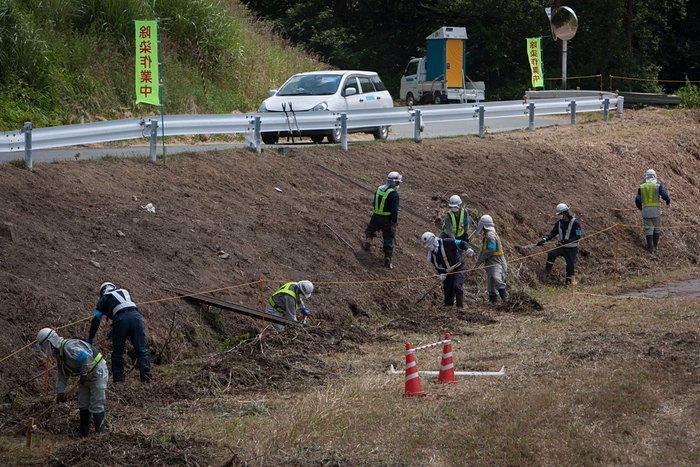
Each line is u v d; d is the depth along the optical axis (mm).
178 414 20984
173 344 26547
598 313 32875
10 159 36281
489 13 101312
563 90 72062
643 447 17891
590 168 54812
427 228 41312
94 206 31547
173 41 65625
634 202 54281
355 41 111812
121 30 62500
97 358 19312
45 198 30719
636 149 59469
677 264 49750
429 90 82750
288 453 18000
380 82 55281
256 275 31719
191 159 38344
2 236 27078
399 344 29250
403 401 21453
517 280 40750
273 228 35469
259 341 26703
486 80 104875
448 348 23281
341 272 34750
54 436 19625
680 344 26312
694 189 59938
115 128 35969
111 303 23516
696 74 114875
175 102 58844
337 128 45781
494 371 24484
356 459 17562
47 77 53406
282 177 40312
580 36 99812
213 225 33562
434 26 108875
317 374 24703
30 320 24297
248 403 21891
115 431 19297
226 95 65312
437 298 36375
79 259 27938
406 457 17594
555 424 19156
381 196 35844
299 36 112312
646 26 105625
